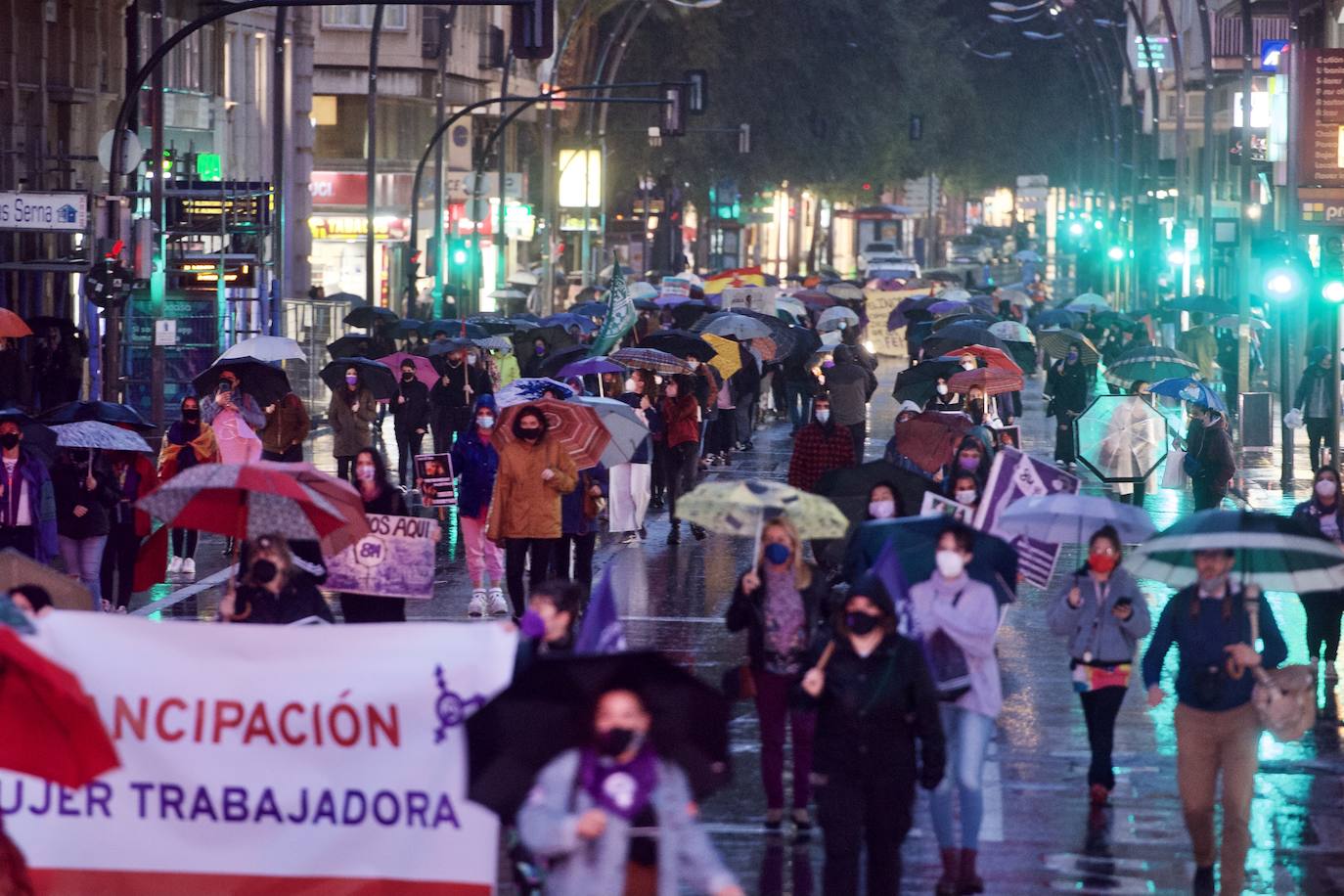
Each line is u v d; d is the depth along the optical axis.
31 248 88.94
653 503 66.38
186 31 65.38
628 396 56.72
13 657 19.23
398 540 33.97
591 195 177.75
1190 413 64.75
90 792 22.02
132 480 42.28
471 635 21.89
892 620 22.38
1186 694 24.75
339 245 145.38
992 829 27.86
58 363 78.12
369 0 63.00
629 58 192.38
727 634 42.91
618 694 17.28
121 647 21.95
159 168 70.31
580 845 17.27
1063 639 43.31
